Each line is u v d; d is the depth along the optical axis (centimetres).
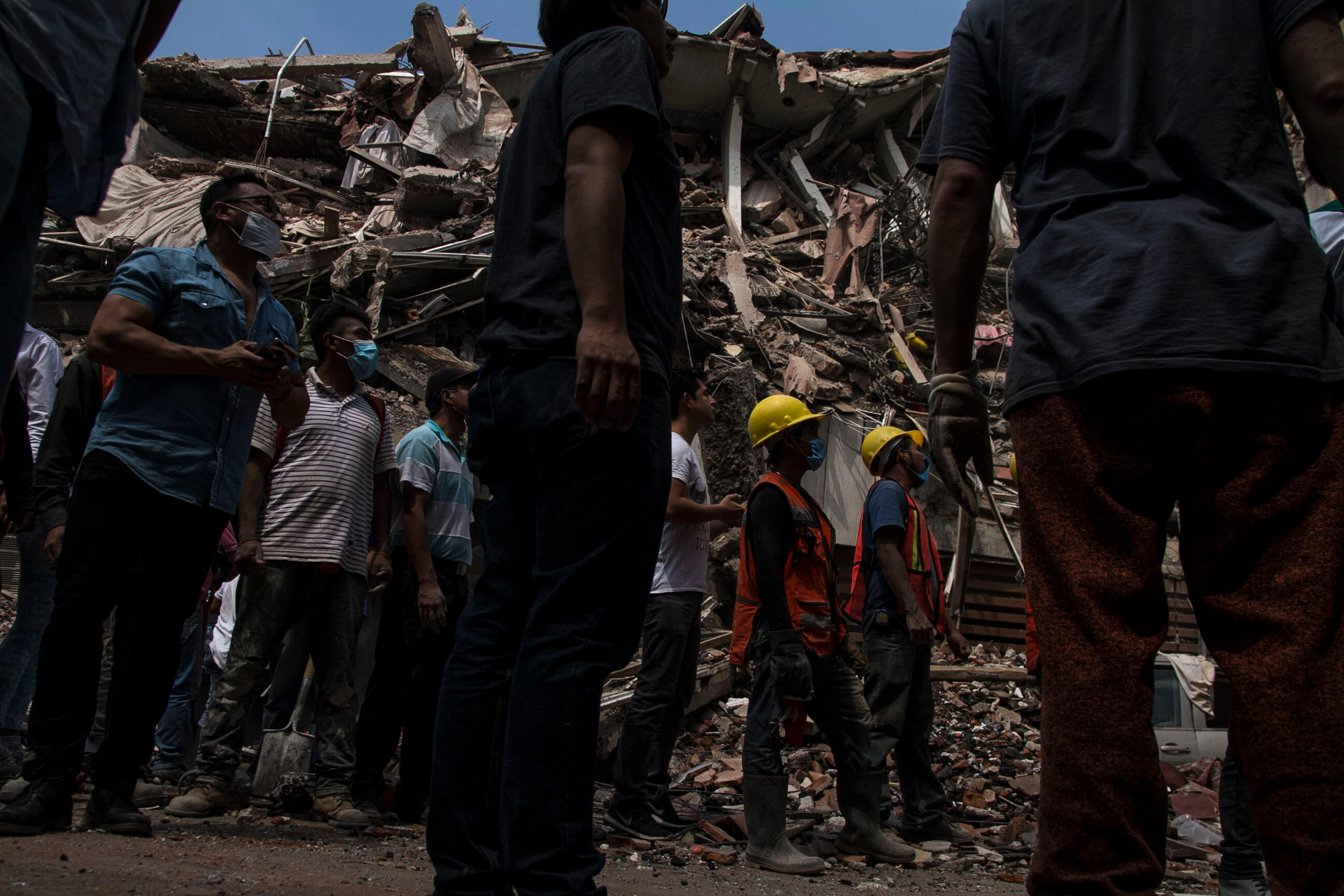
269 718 407
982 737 652
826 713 370
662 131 167
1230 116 122
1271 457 111
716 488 873
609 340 143
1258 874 290
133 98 138
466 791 159
